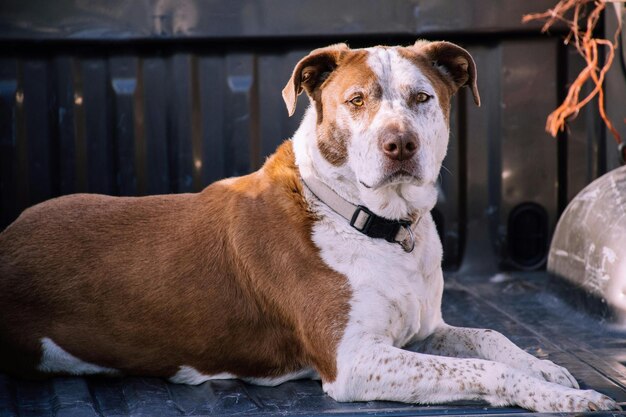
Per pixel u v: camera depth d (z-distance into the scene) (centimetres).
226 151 606
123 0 579
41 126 600
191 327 463
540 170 609
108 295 468
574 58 602
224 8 581
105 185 607
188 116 603
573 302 542
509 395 409
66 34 579
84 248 477
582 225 538
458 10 584
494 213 614
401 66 451
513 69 602
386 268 451
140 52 600
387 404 424
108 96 602
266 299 457
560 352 475
